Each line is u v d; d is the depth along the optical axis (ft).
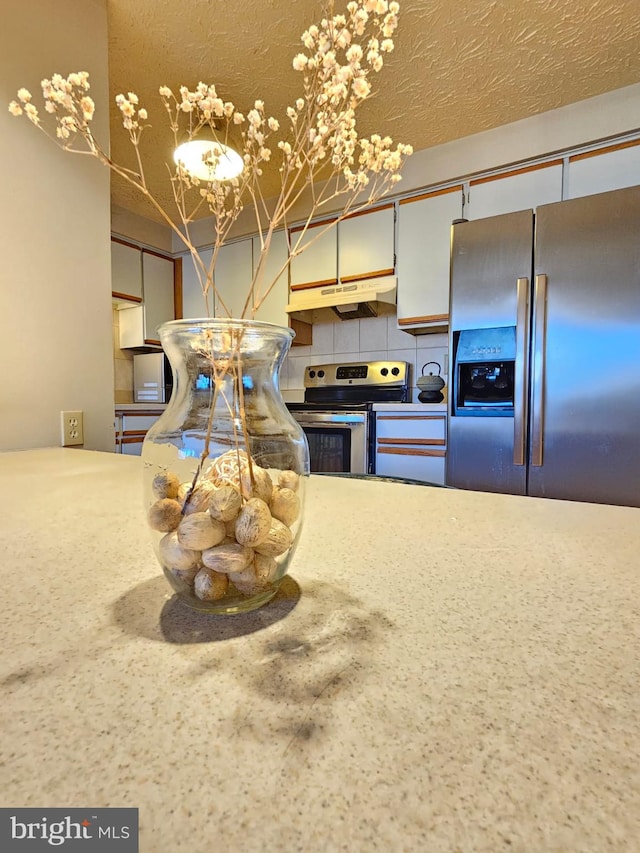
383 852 0.54
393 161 1.71
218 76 5.86
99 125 4.63
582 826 0.57
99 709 0.78
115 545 1.63
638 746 0.70
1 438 3.97
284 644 0.99
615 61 5.86
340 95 1.53
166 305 11.28
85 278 4.54
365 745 0.70
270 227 1.70
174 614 1.13
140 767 0.66
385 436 7.66
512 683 0.85
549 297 5.71
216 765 0.67
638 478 5.28
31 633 1.03
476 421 6.28
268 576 1.12
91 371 4.62
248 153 1.84
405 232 8.43
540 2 4.88
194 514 1.07
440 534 1.76
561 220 5.64
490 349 6.14
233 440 1.17
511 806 0.60
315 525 1.89
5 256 3.94
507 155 7.35
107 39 4.85
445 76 6.09
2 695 0.82
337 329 10.22
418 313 8.33
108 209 4.74
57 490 2.50
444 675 0.88
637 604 1.17
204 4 4.83
